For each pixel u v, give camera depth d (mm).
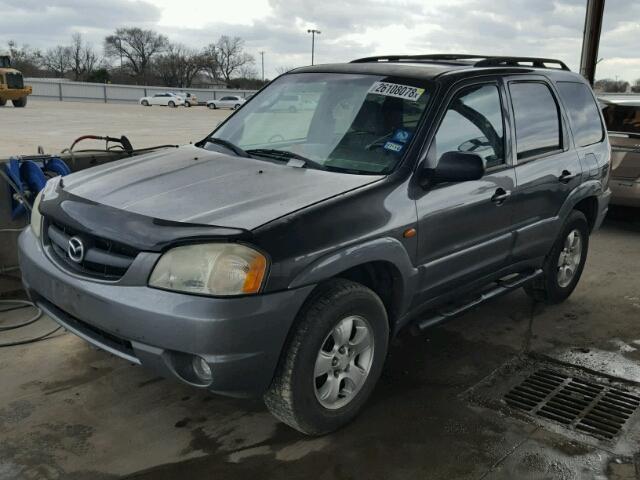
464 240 3635
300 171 3316
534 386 3787
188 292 2584
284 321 2695
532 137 4258
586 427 3342
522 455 3061
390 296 3383
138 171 3430
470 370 3965
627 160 7539
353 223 2938
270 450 3021
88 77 95500
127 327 2664
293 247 2703
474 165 3164
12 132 21391
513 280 4484
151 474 2811
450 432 3232
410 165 3293
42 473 2779
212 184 3125
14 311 4539
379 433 3195
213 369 2604
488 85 3918
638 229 8148
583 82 5094
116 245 2766
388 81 3750
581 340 4512
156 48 100750
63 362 3789
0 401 3330
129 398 3422
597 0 11750
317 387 3041
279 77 4398
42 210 3189
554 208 4500
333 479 2828
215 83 103688
